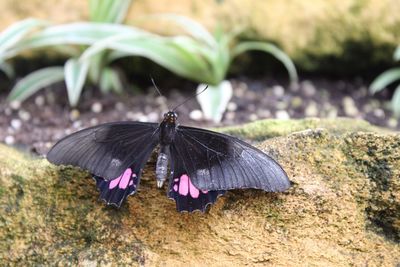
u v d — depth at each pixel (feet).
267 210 1.44
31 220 1.45
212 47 1.79
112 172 1.37
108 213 1.45
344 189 1.44
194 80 1.82
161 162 1.38
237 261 1.43
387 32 1.82
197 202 1.36
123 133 1.39
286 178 1.34
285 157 1.45
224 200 1.44
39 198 1.46
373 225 1.45
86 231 1.45
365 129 1.55
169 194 1.36
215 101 1.71
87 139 1.37
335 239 1.44
